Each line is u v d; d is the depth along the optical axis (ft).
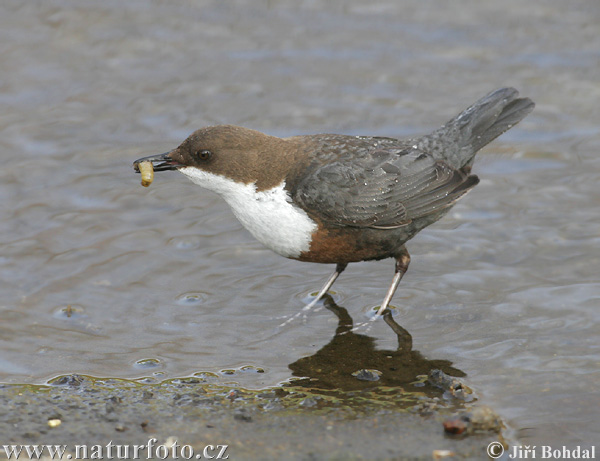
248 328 33.96
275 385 29.86
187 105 52.06
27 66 55.67
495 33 58.80
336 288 37.14
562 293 35.09
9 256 38.45
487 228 40.50
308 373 30.68
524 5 62.34
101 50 57.98
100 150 47.62
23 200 42.93
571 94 51.93
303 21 61.72
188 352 32.19
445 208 35.32
